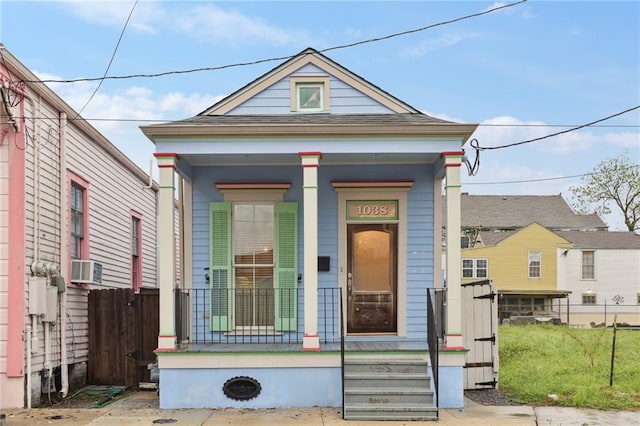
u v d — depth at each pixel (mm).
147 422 7809
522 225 41500
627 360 11969
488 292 10070
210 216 10289
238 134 9016
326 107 10391
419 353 8844
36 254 9250
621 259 35125
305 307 8852
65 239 10242
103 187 12656
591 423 7672
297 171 10438
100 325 10906
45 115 9742
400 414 7953
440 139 9125
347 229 10461
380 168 10445
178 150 9039
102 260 12547
